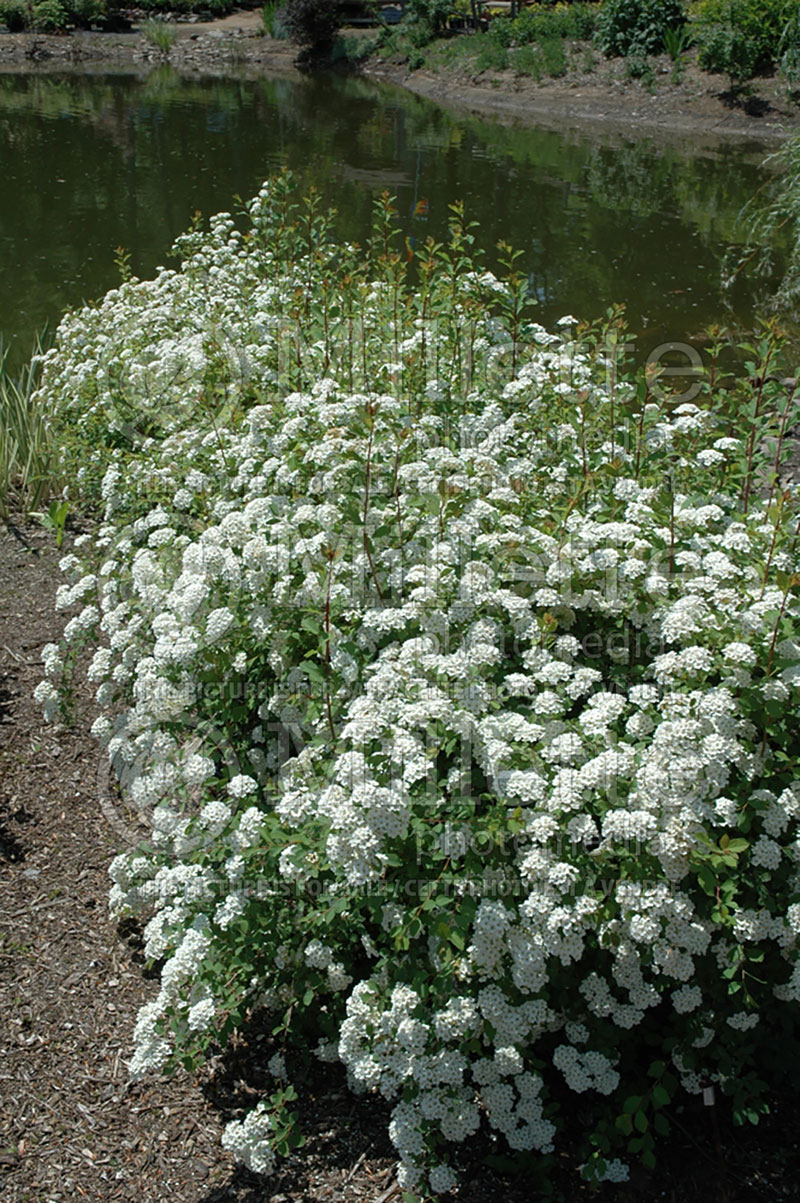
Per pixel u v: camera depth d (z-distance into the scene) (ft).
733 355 29.86
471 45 94.53
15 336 31.35
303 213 43.68
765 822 9.00
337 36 108.27
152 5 124.77
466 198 50.70
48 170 56.70
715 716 8.98
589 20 87.20
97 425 18.98
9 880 12.66
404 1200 9.00
